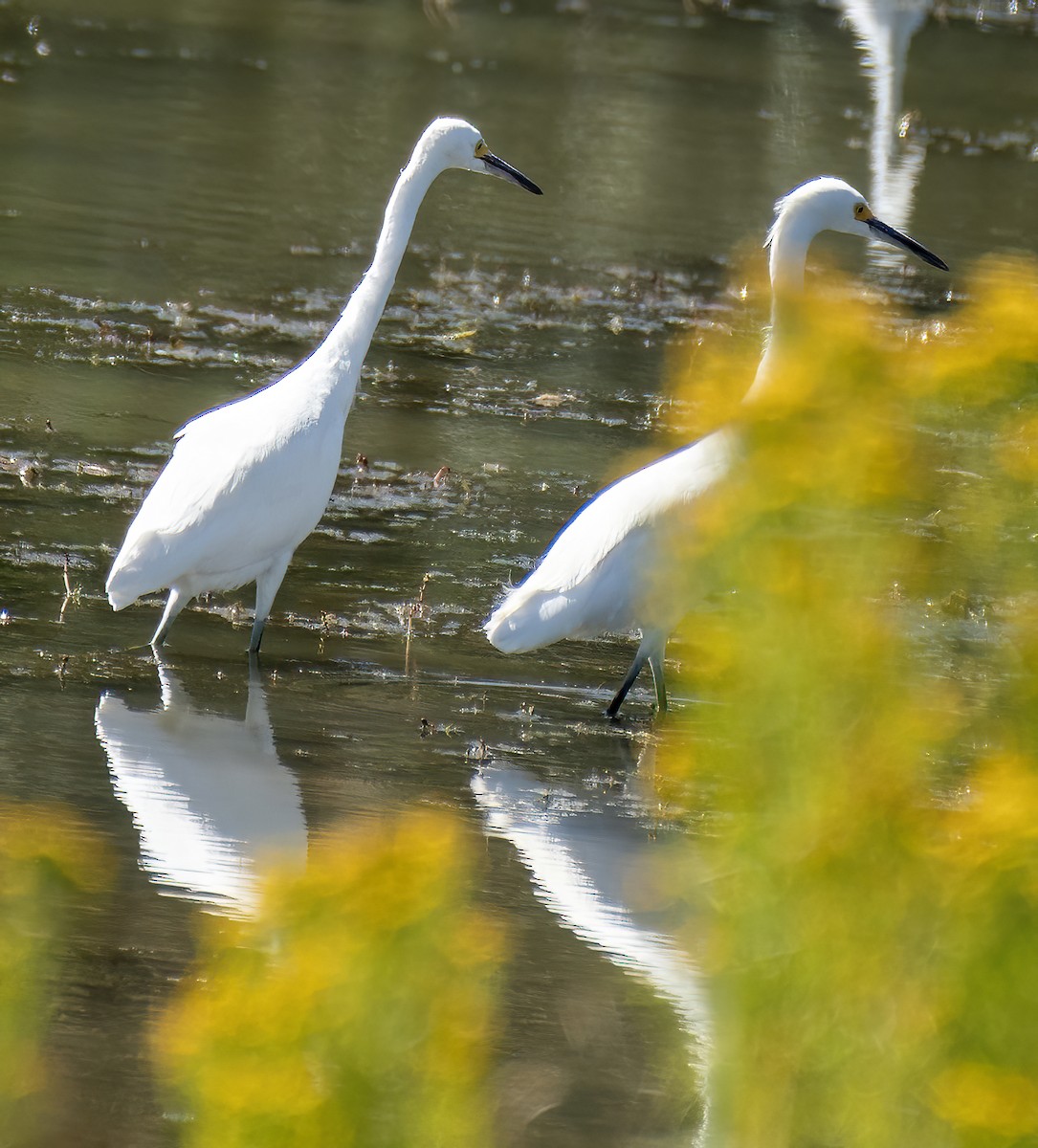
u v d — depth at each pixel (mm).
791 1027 4172
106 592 12797
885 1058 4059
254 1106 3836
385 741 10852
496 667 12641
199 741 10438
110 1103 6441
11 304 20250
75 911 7914
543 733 11398
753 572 4215
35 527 14047
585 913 8578
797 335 4422
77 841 8664
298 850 8875
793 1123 4168
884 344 4371
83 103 30828
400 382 19609
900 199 30016
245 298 21875
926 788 4371
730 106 36500
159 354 19219
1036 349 4148
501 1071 7000
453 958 4016
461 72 37156
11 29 36000
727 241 27312
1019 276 4375
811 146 33562
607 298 23766
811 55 42531
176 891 8273
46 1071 6527
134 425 16969
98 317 20250
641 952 8172
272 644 12508
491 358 20828
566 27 43406
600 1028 7406
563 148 31719
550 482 16922
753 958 4215
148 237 23844
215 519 11875
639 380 20594
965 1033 3951
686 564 4465
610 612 11773
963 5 49781
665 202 29047
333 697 11570
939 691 4719
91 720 10570
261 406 12852
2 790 9289
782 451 4227
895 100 38531
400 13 43031
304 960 3930
